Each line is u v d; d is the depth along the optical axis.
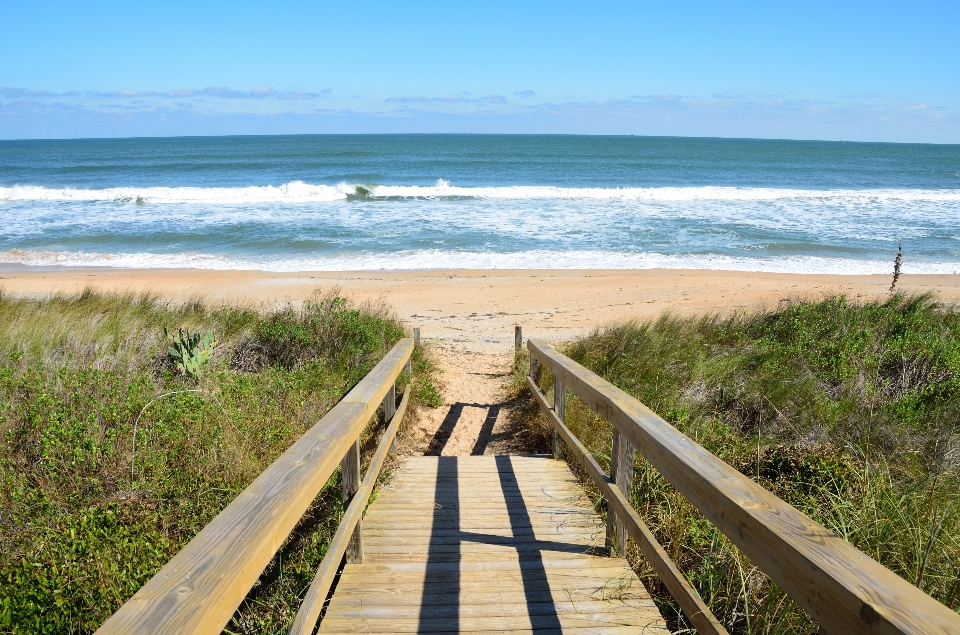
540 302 14.62
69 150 104.12
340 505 4.05
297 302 13.84
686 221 27.48
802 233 24.81
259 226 25.23
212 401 5.34
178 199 33.34
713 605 3.16
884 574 1.53
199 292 15.06
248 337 8.26
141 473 4.00
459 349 10.48
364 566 3.48
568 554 3.62
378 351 8.24
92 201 33.19
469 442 6.36
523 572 3.42
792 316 9.42
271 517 1.97
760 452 5.08
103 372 6.03
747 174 58.00
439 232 24.38
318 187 36.75
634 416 3.10
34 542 3.37
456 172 55.53
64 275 17.38
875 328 8.68
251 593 3.32
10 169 55.44
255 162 64.06
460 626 2.93
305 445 2.78
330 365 7.52
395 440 5.59
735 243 22.83
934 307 10.35
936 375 6.92
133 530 3.49
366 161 67.62
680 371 7.30
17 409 4.91
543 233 24.38
